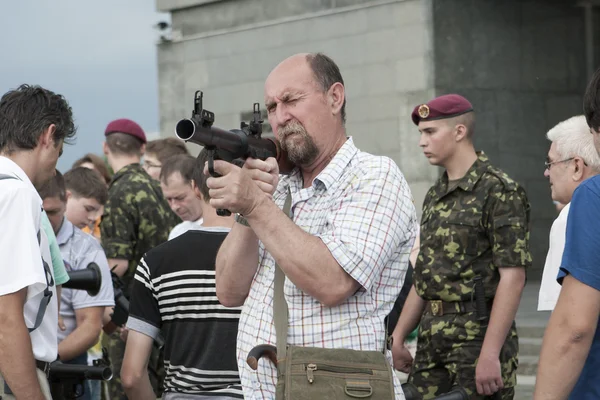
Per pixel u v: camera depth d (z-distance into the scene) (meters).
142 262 3.67
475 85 13.45
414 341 6.79
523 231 4.68
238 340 2.97
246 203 2.65
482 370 4.59
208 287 3.55
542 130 14.21
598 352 2.77
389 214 2.82
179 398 3.58
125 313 4.90
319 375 2.71
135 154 6.74
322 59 2.94
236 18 14.83
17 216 3.13
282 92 2.88
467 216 4.78
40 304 3.30
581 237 2.71
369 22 13.44
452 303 4.81
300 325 2.80
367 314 2.83
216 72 15.09
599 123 2.75
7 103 3.36
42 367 3.37
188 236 3.62
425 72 12.99
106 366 3.74
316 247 2.70
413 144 13.06
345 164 2.90
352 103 13.62
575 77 14.61
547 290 4.18
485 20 13.54
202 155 3.74
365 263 2.74
